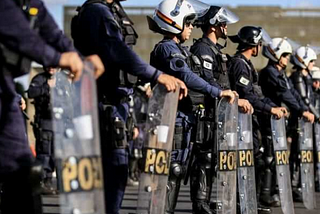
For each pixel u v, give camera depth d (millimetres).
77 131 7332
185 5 13352
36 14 8094
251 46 16703
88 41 9617
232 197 13328
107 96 10023
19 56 7754
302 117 19219
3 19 7238
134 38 10219
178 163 13352
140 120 18562
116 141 9938
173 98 10148
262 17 49438
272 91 19562
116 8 10016
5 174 7902
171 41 13250
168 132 10336
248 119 14570
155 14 13406
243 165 14539
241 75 16062
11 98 7867
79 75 7336
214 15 14648
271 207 19297
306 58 23312
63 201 7336
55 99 7453
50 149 20234
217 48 14617
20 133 7941
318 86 26406
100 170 7250
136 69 9539
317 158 22219
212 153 13562
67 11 41594
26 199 7977
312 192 18906
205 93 12992
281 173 16109
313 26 50344
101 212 7219
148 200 10445
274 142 16141
